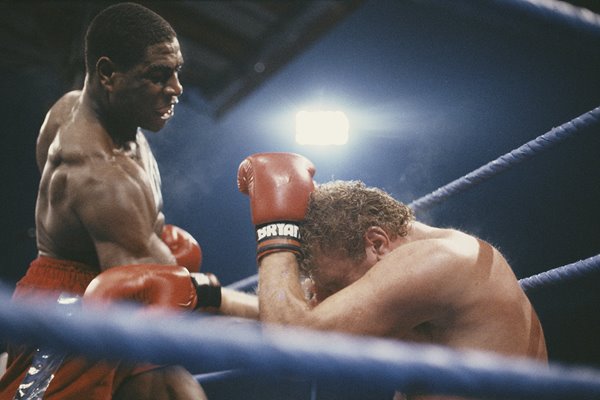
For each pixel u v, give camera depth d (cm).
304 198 151
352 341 65
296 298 136
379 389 67
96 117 164
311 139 486
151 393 155
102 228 151
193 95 634
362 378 62
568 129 173
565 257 376
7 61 643
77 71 500
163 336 52
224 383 378
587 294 338
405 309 130
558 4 94
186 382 162
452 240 139
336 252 146
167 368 158
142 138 181
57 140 162
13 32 588
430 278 130
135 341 51
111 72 160
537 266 388
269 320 135
